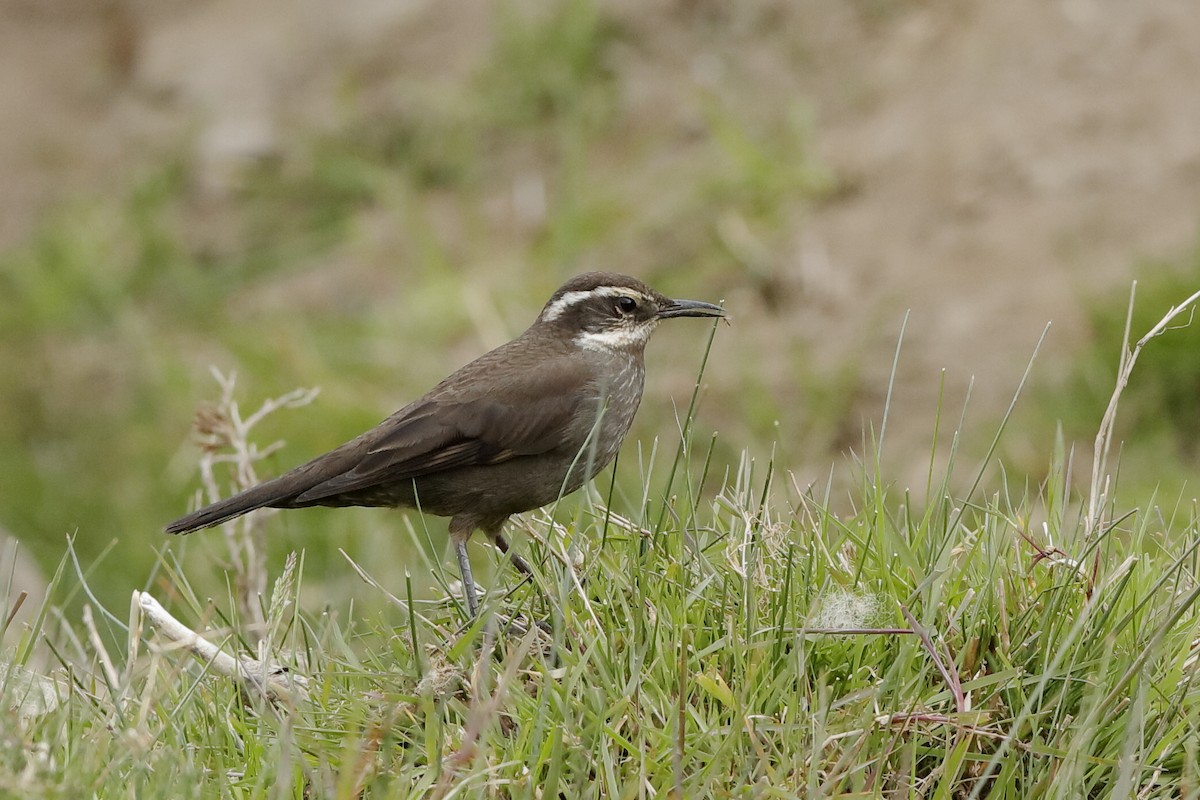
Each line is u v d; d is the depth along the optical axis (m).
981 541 7.68
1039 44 17.89
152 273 20.48
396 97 20.86
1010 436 14.23
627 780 6.53
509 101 20.23
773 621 7.19
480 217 19.38
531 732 6.67
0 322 20.30
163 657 7.78
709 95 19.20
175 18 23.02
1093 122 16.94
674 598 7.30
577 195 18.61
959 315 15.66
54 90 22.89
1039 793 6.51
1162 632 6.62
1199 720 6.71
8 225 21.59
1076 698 6.89
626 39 20.20
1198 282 14.21
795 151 18.06
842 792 6.51
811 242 17.05
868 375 15.47
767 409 15.37
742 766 6.51
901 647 6.97
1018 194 16.62
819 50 19.23
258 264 20.14
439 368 17.25
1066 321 15.13
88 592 7.96
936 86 18.16
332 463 9.13
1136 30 17.52
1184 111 16.69
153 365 18.56
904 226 16.83
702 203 17.98
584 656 6.84
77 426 18.58
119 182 21.59
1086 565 7.49
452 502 9.29
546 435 9.27
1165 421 13.85
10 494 17.11
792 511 8.05
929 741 6.81
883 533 7.59
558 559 7.85
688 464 7.83
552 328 9.85
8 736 6.59
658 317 9.95
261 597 9.02
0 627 7.98
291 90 21.62
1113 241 15.78
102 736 6.69
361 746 6.74
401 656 7.53
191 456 16.59
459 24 21.25
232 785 6.63
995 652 7.11
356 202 20.56
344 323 18.42
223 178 21.08
